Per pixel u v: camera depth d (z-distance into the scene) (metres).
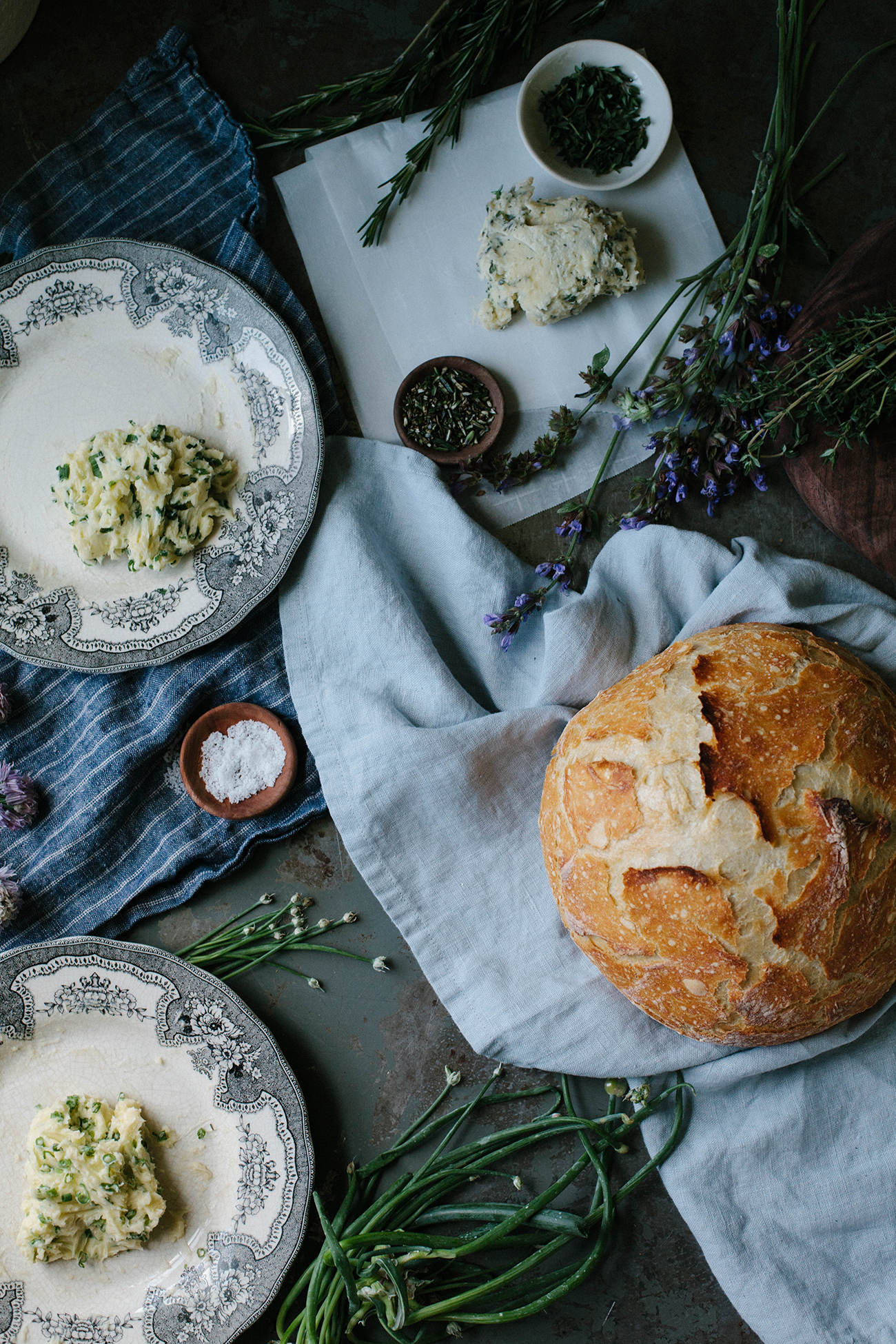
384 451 1.03
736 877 0.89
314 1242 1.01
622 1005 0.98
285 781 1.01
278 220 1.05
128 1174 0.98
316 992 1.03
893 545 0.99
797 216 1.02
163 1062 1.00
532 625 1.03
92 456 1.01
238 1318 0.98
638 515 1.02
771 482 1.04
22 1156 1.00
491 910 1.00
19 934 1.02
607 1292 1.00
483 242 1.02
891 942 0.90
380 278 1.04
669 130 1.02
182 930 1.03
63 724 1.04
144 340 1.03
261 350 1.02
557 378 1.04
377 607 1.01
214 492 1.02
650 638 1.01
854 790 0.90
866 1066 0.98
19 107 1.05
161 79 1.04
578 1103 1.01
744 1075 0.97
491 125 1.04
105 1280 0.99
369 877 1.00
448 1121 0.99
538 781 1.01
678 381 1.00
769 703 0.91
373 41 1.05
